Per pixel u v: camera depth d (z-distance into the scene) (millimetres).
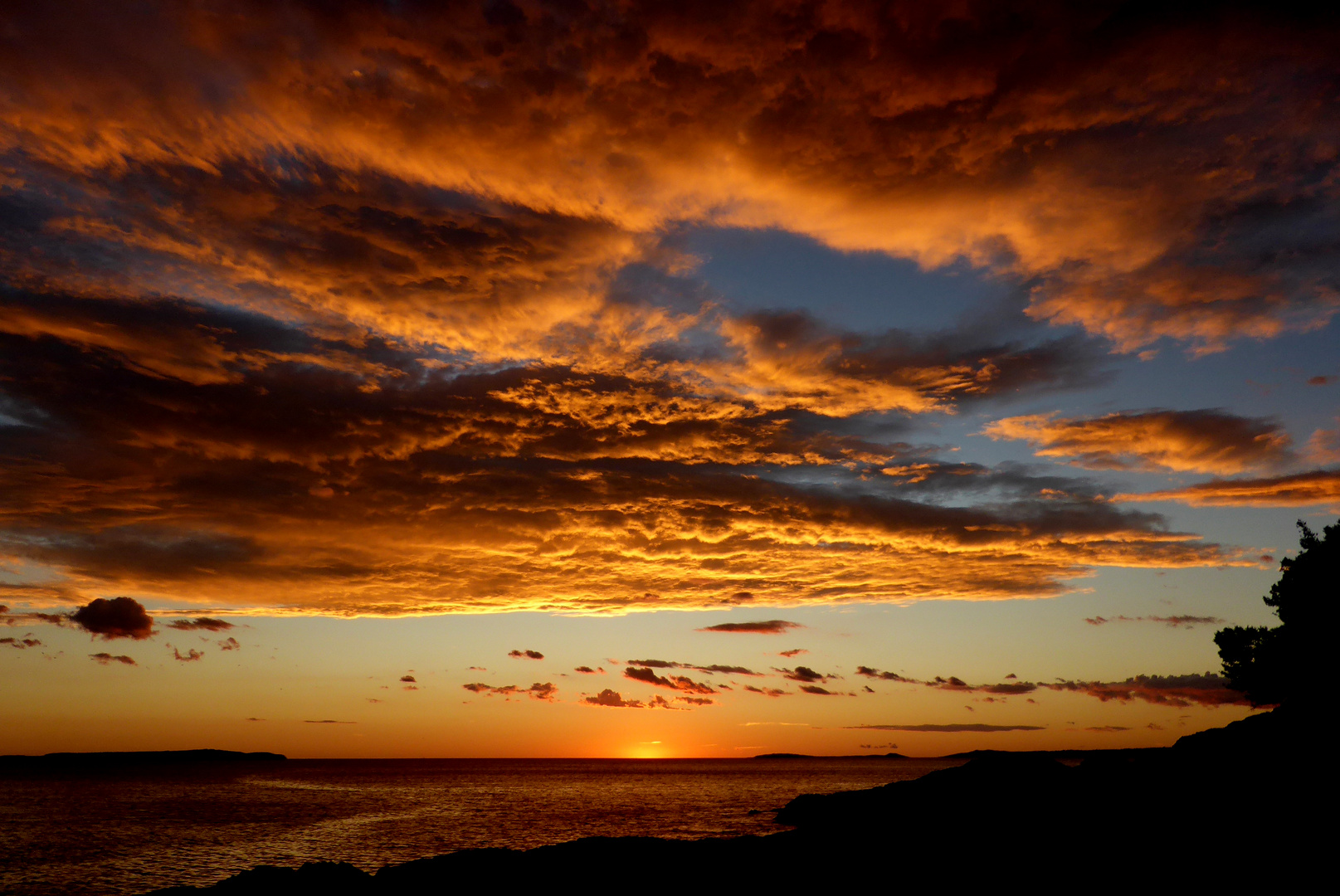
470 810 89000
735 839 38500
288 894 29391
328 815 83188
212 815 83438
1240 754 35562
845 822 44094
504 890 29719
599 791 131750
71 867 47594
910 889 28125
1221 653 44562
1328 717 35781
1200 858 26688
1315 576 40125
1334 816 27219
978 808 40188
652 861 33531
